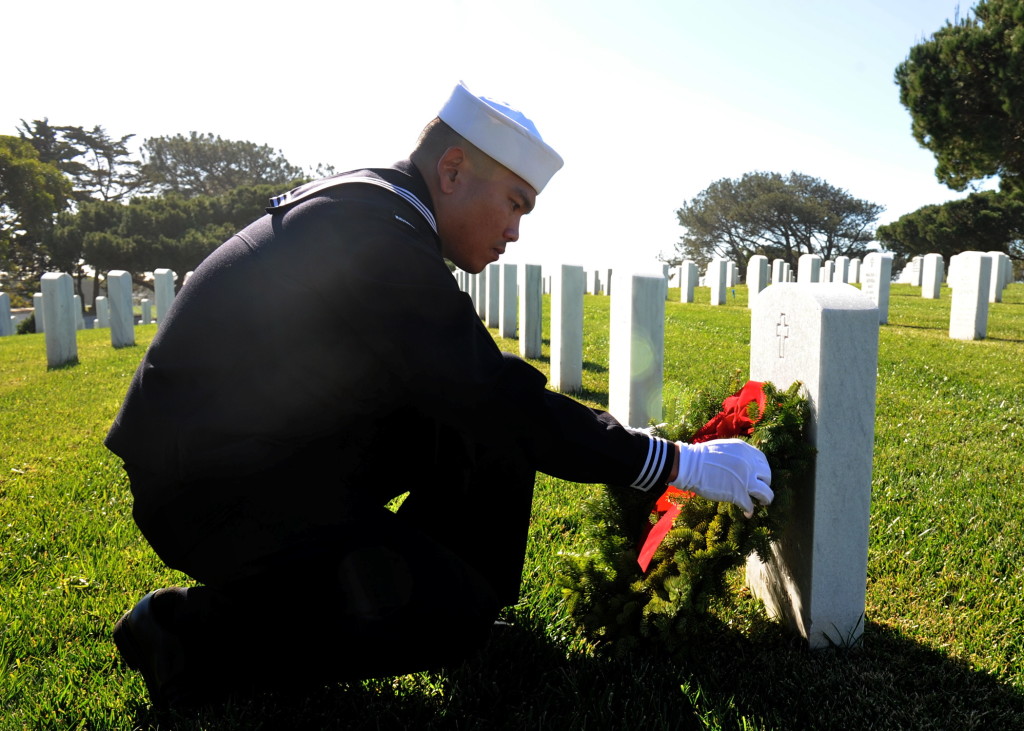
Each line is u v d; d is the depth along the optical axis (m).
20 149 52.66
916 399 6.79
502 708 2.20
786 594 2.69
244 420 1.70
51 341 11.23
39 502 4.09
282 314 1.69
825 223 64.44
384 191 1.80
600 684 2.31
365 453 1.89
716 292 21.20
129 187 74.38
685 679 2.33
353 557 1.82
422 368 1.69
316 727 2.09
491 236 1.98
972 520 3.63
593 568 2.57
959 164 29.97
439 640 1.87
